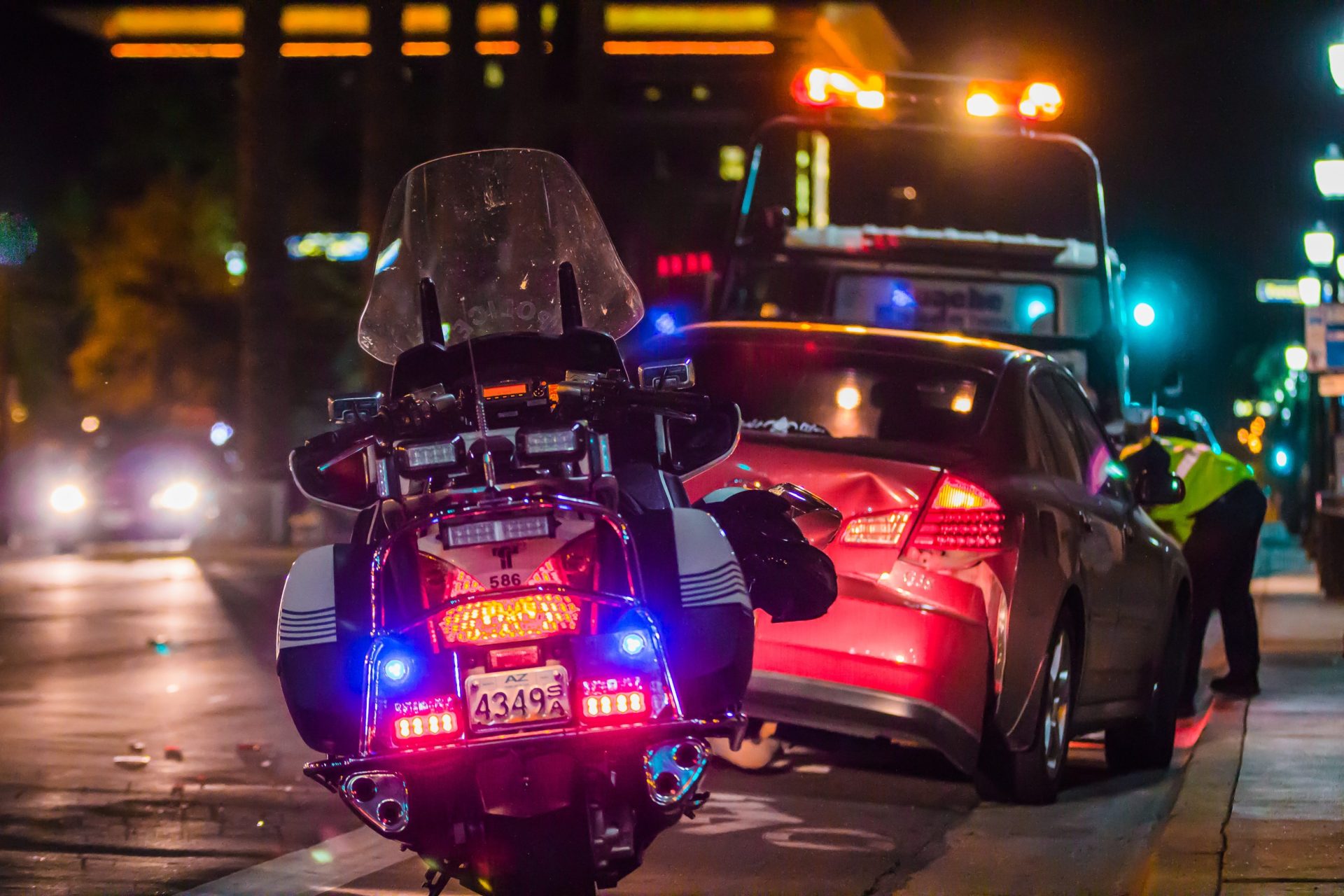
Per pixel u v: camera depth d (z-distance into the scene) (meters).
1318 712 18.67
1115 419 25.80
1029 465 14.47
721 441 10.89
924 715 13.25
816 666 13.43
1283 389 79.81
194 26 88.62
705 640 9.39
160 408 79.81
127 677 22.98
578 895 8.76
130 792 14.86
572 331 10.27
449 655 8.65
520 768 8.54
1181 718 20.69
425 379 10.23
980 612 13.47
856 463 13.73
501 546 8.98
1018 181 27.50
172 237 79.12
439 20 89.62
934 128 26.92
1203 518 20.70
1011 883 11.65
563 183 11.16
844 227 27.33
